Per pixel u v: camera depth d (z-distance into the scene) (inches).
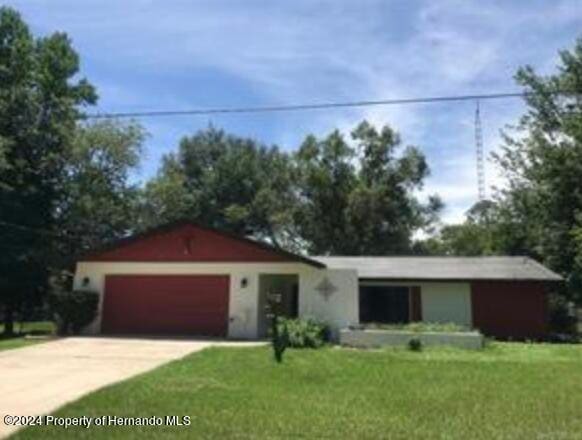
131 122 1811.0
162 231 1034.7
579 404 456.4
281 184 2443.4
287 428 378.9
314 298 981.2
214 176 2498.8
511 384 546.9
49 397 481.1
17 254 1299.2
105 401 455.5
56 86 1465.3
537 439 358.6
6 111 1369.3
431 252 2418.8
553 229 1465.3
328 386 529.3
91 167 1752.0
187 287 1018.1
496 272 1150.3
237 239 1015.6
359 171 2297.0
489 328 1128.8
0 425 391.9
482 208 2016.5
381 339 886.4
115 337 947.3
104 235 1827.0
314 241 2306.8
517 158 1596.9
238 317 991.0
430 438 358.6
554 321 1455.5
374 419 404.8
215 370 605.6
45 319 1556.3
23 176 1370.6
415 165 2277.3
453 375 596.7
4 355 723.4
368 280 1149.7
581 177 1425.9
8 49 1412.4
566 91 1502.2
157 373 586.9
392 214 2266.2
